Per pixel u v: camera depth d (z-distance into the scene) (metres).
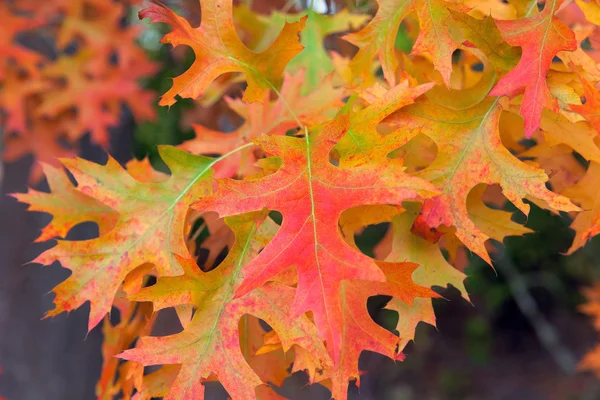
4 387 1.70
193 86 0.65
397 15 0.68
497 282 3.11
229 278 0.63
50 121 1.54
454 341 3.39
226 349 0.62
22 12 1.63
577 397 2.92
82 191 0.67
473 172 0.63
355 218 0.65
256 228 0.64
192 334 0.62
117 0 1.62
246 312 0.62
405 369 3.27
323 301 0.57
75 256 0.65
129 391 0.70
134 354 0.62
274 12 0.93
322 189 0.60
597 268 3.00
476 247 0.62
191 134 2.25
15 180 1.68
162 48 1.96
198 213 0.70
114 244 0.66
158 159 2.43
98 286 0.65
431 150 0.69
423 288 0.61
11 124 1.44
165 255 0.67
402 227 0.67
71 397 1.75
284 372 0.69
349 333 0.61
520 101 0.64
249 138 0.74
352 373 0.61
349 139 0.62
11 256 1.69
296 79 0.77
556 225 2.57
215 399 1.93
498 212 0.68
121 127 1.81
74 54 1.63
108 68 1.54
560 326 3.32
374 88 0.63
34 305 1.71
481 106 0.64
